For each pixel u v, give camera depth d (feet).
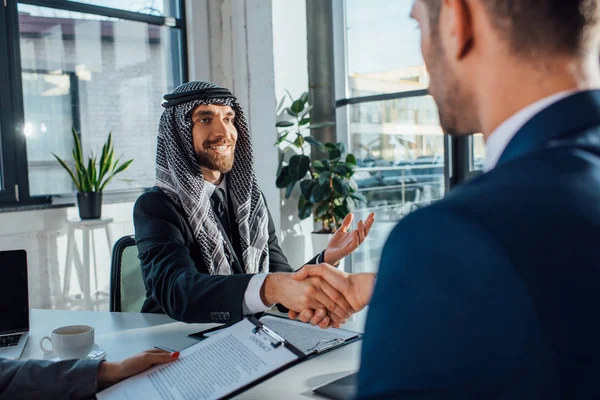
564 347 1.01
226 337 3.43
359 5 12.78
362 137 13.16
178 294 4.49
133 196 13.26
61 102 12.17
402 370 1.06
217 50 14.02
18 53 11.39
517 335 1.01
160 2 13.57
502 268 1.05
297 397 3.09
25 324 4.63
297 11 13.01
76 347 3.75
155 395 2.98
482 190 1.21
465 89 1.45
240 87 13.55
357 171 13.35
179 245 5.28
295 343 3.97
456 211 1.15
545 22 1.27
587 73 1.31
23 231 11.05
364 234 5.02
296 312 4.02
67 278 11.64
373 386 1.09
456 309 1.05
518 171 1.23
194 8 13.66
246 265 6.25
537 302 1.02
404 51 12.03
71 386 3.17
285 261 7.06
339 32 13.21
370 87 12.82
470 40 1.40
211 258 5.80
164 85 13.82
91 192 11.35
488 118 1.40
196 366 3.20
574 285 1.04
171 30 13.82
